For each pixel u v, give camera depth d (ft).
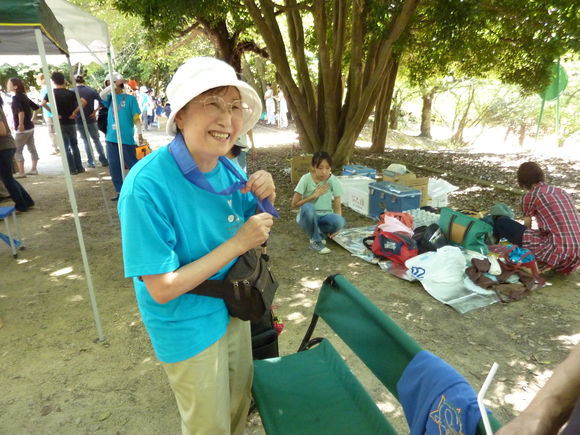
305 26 44.47
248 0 24.94
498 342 10.09
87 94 31.24
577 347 3.14
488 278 12.33
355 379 6.34
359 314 5.94
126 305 12.23
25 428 7.82
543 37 27.50
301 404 5.99
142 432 7.68
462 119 84.23
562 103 68.85
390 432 5.47
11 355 10.01
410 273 13.28
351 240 16.56
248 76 68.08
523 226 14.10
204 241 4.78
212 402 5.06
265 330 7.73
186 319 4.76
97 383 9.00
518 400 8.27
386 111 38.75
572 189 24.38
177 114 4.45
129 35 57.00
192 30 38.24
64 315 11.76
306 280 13.60
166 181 4.40
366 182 21.38
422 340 10.19
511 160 34.47
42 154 38.40
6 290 13.29
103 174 29.91
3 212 15.61
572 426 2.28
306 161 25.85
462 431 3.71
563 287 12.64
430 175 29.07
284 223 19.27
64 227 19.16
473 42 28.45
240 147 13.53
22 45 14.52
